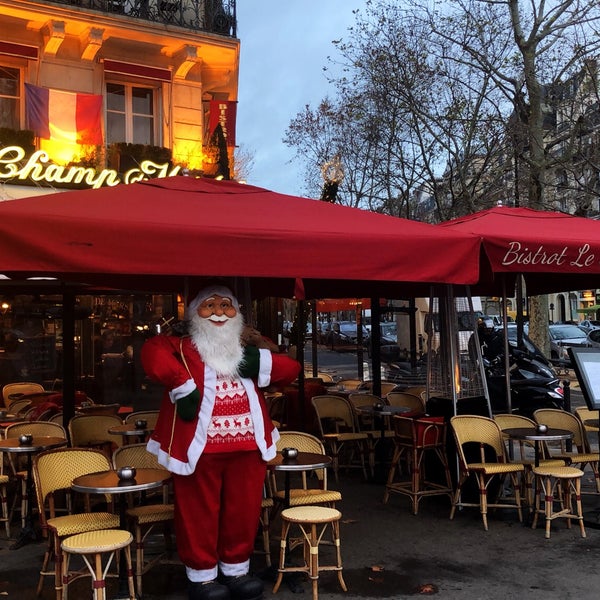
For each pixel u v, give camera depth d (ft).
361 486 25.45
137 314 38.86
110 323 38.34
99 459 16.11
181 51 41.52
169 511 15.49
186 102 42.83
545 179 56.65
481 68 53.01
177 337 14.70
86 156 37.99
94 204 13.74
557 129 60.34
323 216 15.47
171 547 17.31
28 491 19.17
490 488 21.54
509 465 20.11
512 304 144.25
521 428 21.18
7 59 37.86
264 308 50.44
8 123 38.29
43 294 36.88
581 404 48.01
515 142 53.47
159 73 41.47
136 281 22.63
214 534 14.12
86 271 11.83
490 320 98.84
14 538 19.16
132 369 38.70
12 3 35.83
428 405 23.20
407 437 22.13
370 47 55.01
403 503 22.77
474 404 22.34
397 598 14.73
